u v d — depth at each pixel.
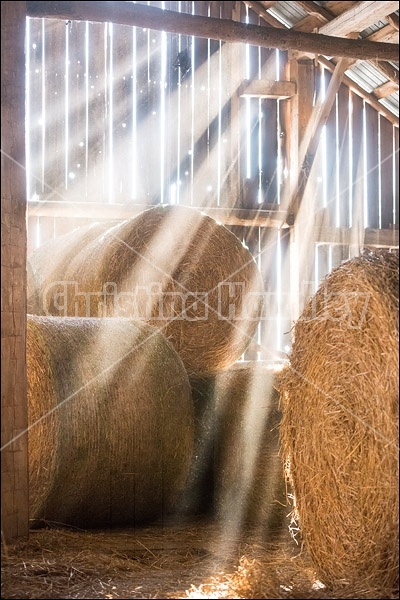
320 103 9.71
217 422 5.25
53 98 8.88
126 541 4.55
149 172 9.25
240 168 9.66
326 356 3.87
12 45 4.19
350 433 3.72
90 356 4.71
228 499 5.17
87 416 4.58
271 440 5.03
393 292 3.63
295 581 3.81
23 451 4.16
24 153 4.21
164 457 4.89
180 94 9.43
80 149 8.97
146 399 4.80
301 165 9.70
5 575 3.69
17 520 4.14
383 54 6.32
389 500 3.53
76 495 4.65
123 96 9.17
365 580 3.60
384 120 10.38
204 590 3.57
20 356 4.15
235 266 6.38
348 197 10.16
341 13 9.20
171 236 6.25
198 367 6.34
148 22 5.47
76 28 9.00
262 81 9.62
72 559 3.98
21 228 4.17
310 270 9.72
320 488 3.86
